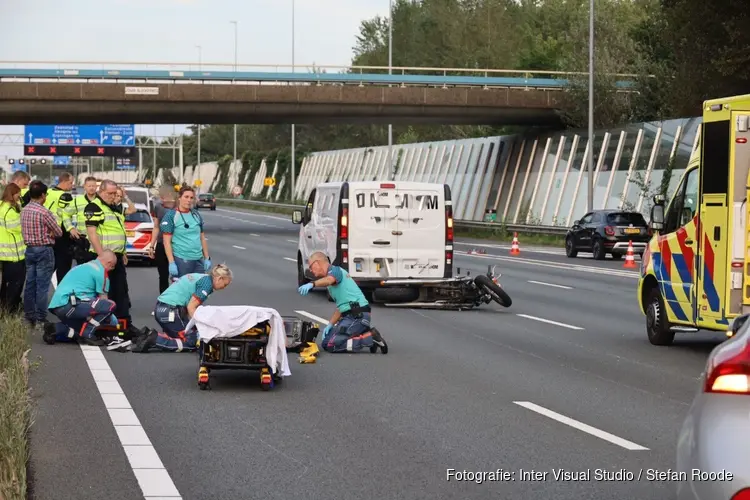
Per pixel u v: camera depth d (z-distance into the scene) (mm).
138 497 10312
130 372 17922
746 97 19078
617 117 81062
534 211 81750
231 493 10492
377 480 11023
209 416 14328
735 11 65812
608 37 86812
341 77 76750
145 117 79438
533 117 81938
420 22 170500
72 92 73375
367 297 32938
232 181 189500
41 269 23594
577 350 21391
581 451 12406
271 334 16453
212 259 50812
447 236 31453
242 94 75000
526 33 144250
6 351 18281
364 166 127875
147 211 45375
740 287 19219
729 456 7637
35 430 13320
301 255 36000
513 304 31297
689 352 21219
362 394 16125
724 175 19422
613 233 56469
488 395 16078
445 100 77188
